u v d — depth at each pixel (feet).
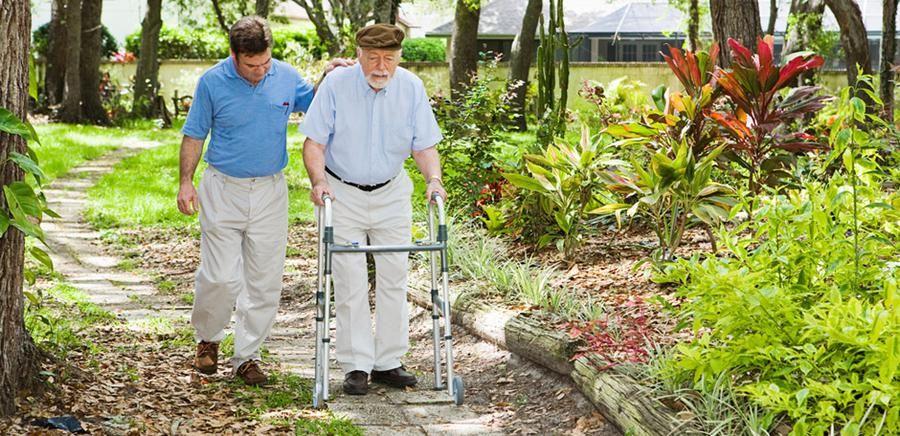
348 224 16.39
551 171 26.50
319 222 16.38
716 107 28.91
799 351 12.12
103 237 37.78
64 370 15.25
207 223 16.66
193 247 35.94
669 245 22.03
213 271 16.63
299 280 29.27
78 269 31.71
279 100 16.58
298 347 21.58
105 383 15.67
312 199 15.98
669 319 17.28
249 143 16.43
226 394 16.15
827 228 13.12
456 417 15.67
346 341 16.53
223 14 105.09
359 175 16.25
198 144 16.67
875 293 13.05
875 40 94.73
